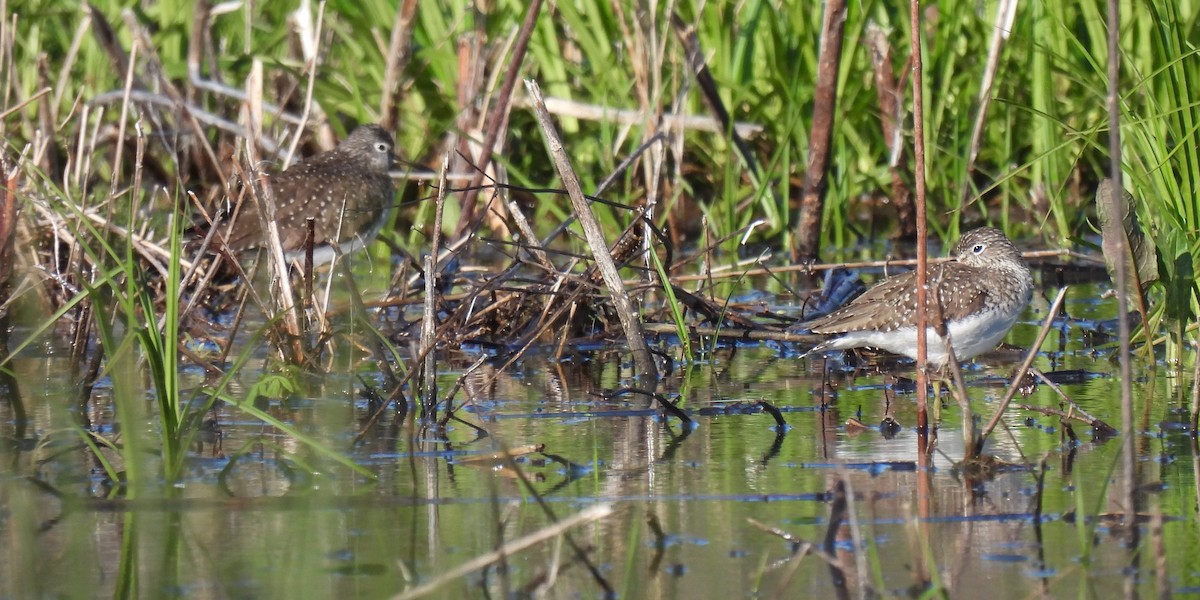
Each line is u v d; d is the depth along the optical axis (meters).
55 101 20.09
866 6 20.92
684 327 14.29
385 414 11.98
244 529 8.87
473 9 20.20
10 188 13.94
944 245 18.52
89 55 22.12
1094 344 14.63
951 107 21.14
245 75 22.62
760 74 21.83
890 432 11.16
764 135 21.77
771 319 16.25
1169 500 9.09
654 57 19.50
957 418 11.63
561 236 19.98
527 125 21.80
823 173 18.69
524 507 9.26
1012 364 13.98
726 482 9.74
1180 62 13.38
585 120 21.44
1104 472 9.77
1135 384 12.55
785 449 10.65
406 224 22.09
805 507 9.16
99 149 20.95
